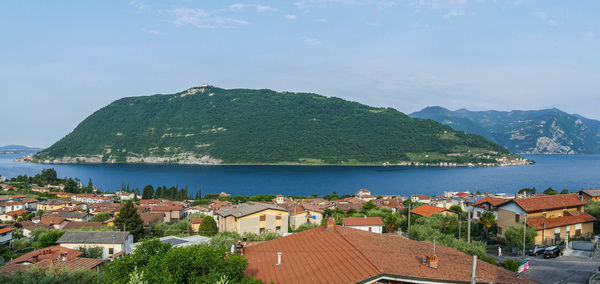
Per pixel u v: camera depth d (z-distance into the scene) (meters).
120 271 27.33
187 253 25.53
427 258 26.16
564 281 40.09
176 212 146.12
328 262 27.80
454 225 80.06
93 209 164.75
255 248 37.38
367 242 31.69
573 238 70.69
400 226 93.38
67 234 72.06
